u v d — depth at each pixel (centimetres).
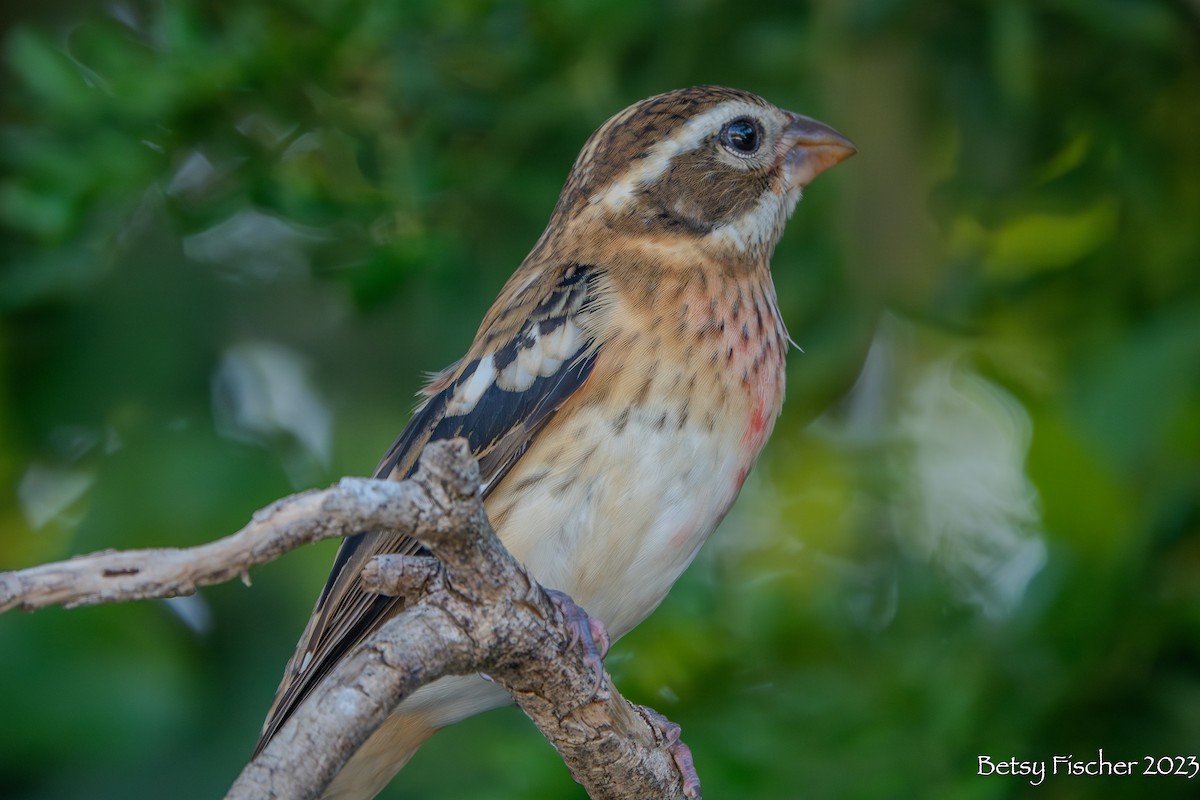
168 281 1109
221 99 991
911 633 1044
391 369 1166
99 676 1002
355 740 598
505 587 629
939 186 1041
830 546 1209
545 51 1007
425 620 626
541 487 828
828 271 1034
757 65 1032
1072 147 1091
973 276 1064
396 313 1123
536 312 880
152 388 1091
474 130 1027
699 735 982
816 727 970
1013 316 1113
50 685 997
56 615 1009
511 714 1095
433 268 998
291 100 1005
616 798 750
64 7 1199
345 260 1019
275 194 983
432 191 991
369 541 832
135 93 970
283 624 1088
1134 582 947
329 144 1012
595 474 827
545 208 1023
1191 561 986
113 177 970
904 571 1091
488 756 1001
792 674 1029
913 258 1019
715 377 854
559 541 824
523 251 1048
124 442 1065
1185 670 958
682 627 1034
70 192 965
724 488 856
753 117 957
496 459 859
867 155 1010
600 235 930
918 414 1241
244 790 575
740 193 941
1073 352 1053
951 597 1064
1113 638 946
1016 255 1141
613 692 713
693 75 1051
